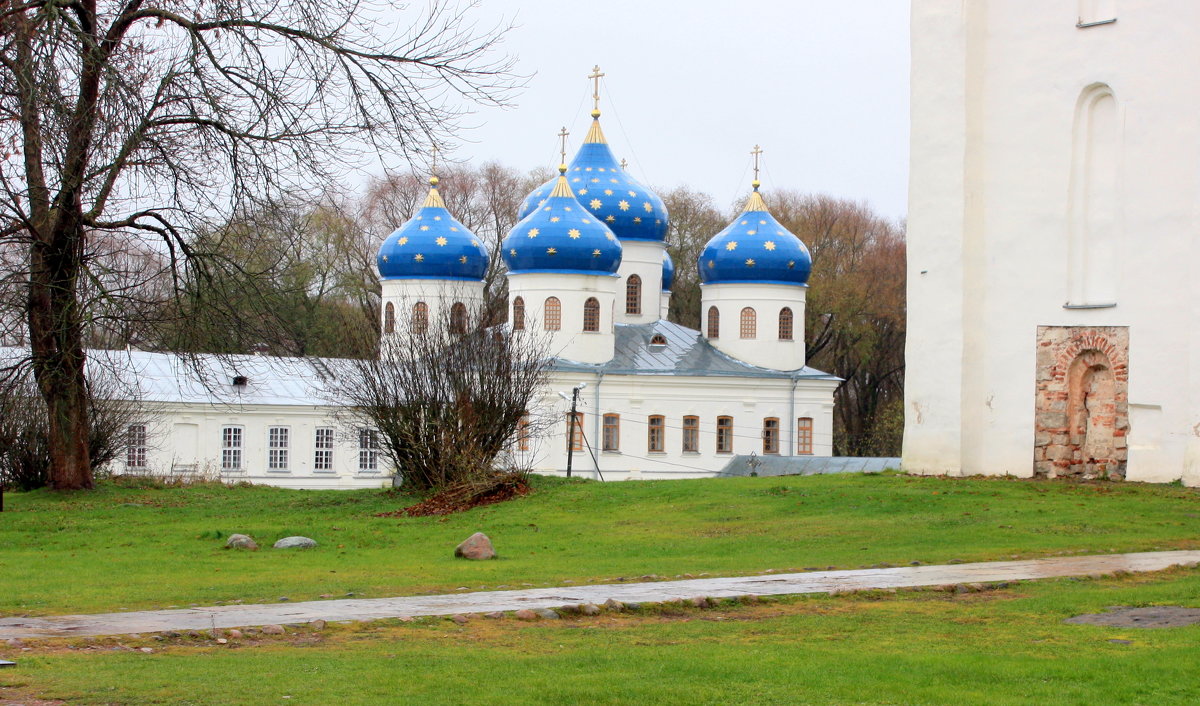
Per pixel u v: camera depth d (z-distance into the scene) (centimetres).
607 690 1044
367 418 3950
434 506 3042
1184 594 1533
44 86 2403
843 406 8731
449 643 1257
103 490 3409
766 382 6488
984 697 1023
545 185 6994
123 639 1234
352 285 7406
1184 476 2823
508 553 2166
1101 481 2944
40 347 3120
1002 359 3155
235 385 5944
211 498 3325
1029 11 3136
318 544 2342
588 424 6206
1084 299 3050
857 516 2566
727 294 6731
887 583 1644
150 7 2819
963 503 2650
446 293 6316
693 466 6356
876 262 8388
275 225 2850
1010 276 3147
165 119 2733
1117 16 2994
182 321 3042
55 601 1526
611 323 6381
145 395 5159
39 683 1045
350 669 1119
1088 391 3052
